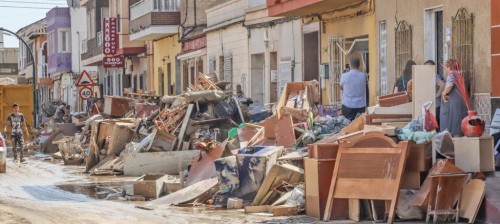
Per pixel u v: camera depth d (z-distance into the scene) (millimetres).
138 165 23906
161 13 43875
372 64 24297
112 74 60969
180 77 44844
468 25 19094
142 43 52094
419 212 13852
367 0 24344
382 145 13938
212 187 17141
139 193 18484
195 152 24000
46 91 92062
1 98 40125
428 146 14047
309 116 20672
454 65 17266
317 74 28734
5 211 16375
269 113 26516
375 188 13867
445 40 19984
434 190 13625
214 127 25422
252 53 33469
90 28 64125
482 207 13602
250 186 16359
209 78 29203
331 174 14391
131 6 49000
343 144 14188
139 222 14750
